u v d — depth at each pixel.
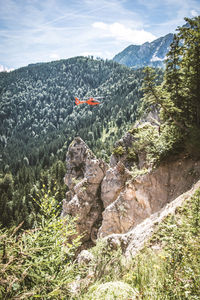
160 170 15.55
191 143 13.65
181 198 9.35
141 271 2.83
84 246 21.62
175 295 2.13
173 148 15.03
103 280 2.97
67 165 28.72
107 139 159.75
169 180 14.99
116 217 17.06
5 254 2.24
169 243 3.05
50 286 2.34
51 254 2.69
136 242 6.39
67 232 3.07
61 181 69.81
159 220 6.65
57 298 2.34
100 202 23.23
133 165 20.22
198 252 2.59
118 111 190.38
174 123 15.75
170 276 2.38
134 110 169.62
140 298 2.08
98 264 3.40
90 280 2.90
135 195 16.47
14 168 136.25
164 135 15.94
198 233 3.05
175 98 15.33
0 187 89.62
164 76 15.74
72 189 27.17
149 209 15.38
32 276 2.32
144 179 16.22
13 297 1.96
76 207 22.84
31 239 2.72
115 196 20.31
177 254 2.66
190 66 14.85
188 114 15.54
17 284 2.08
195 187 9.22
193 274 2.26
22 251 2.43
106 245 5.04
